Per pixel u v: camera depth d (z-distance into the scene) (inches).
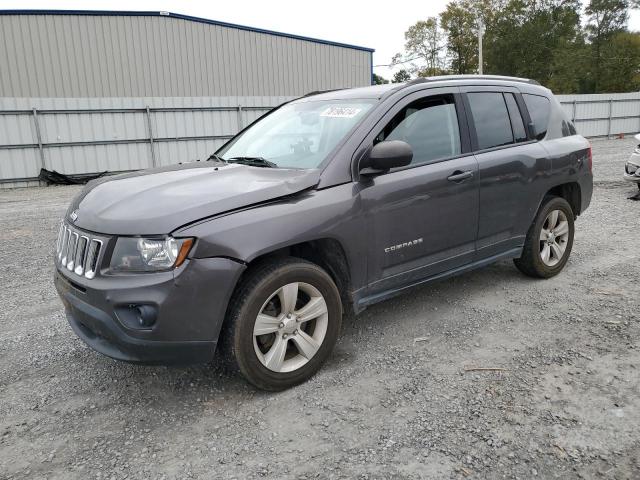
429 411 113.8
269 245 115.5
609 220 294.0
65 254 128.1
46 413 118.6
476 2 2385.6
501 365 132.8
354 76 1218.0
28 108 634.8
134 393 126.4
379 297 143.5
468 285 192.9
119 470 98.7
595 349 139.3
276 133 160.4
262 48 1077.1
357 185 133.5
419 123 151.7
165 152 727.1
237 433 109.0
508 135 175.9
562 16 2341.3
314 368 129.0
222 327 117.7
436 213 150.1
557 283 191.8
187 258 108.3
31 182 650.2
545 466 95.3
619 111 1100.5
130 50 949.2
